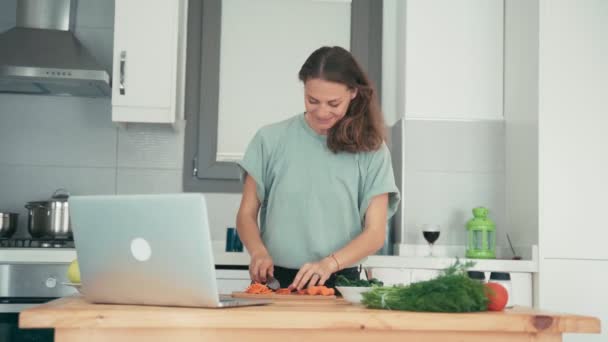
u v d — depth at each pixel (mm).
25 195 4059
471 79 3963
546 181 3586
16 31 3969
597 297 3566
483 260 3559
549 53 3623
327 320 1460
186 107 4117
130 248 1565
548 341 1507
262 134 2479
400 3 4117
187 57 4125
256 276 2252
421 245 3881
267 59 4148
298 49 4160
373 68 4176
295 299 1906
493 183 3947
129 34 3801
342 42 4184
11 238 3824
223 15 4156
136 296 1602
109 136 4113
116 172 4094
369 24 4188
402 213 3914
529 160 3680
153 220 1529
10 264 3436
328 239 2414
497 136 3965
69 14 4062
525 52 3748
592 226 3584
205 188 4094
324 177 2404
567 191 3590
